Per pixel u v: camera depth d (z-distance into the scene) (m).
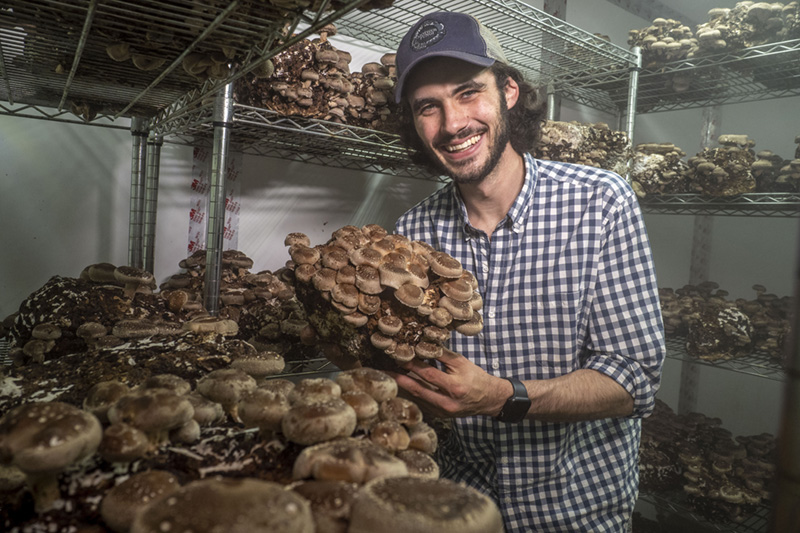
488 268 1.51
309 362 1.99
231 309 1.86
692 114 4.49
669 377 4.29
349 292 1.08
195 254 2.02
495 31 2.50
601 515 1.47
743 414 3.96
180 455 0.70
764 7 2.61
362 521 0.45
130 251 2.05
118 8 0.89
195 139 2.27
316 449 0.59
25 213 1.96
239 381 0.81
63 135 2.01
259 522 0.40
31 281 1.99
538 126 1.71
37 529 0.60
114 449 0.60
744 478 2.74
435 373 1.16
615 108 3.92
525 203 1.45
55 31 1.07
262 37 1.00
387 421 0.71
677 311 3.22
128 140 2.13
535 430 1.45
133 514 0.52
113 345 1.15
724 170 2.82
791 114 4.01
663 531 3.09
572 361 1.42
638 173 3.04
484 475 1.57
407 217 1.71
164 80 1.43
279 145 2.39
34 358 1.27
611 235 1.39
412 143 1.79
